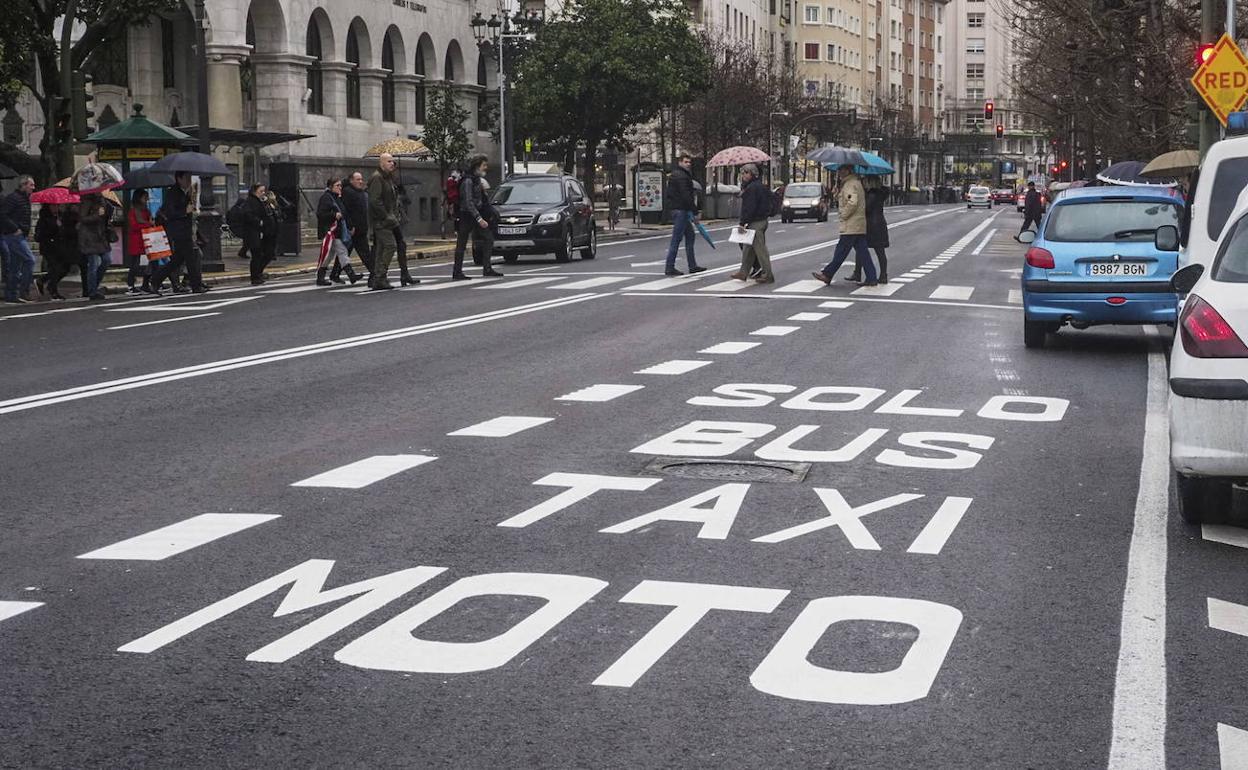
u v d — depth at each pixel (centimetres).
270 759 446
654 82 6191
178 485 855
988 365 1480
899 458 955
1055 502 825
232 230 3509
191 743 459
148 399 1211
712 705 493
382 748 455
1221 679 523
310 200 5097
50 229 2477
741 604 611
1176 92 3222
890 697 501
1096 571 674
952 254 4056
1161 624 589
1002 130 12675
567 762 444
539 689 508
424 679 518
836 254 2602
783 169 10094
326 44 5447
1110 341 1730
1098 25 3325
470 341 1672
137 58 4766
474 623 583
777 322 1914
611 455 958
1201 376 749
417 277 2962
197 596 622
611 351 1573
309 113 5288
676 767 440
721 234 5591
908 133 14025
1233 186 1278
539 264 3484
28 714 484
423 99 6191
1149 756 450
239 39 4888
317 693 504
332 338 1709
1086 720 480
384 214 2559
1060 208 1655
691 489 848
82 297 2527
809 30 12769
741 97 8206
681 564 675
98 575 656
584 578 649
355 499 816
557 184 3572
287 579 648
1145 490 860
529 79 6222
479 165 2864
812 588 637
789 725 475
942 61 16825
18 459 939
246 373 1382
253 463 924
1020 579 657
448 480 872
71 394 1241
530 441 1009
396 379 1338
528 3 7575
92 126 4638
